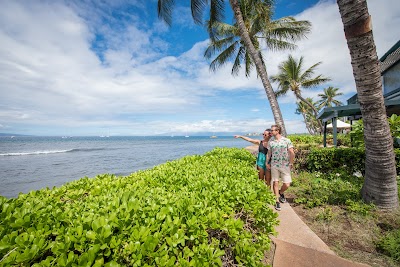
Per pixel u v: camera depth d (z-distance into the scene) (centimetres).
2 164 2197
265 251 307
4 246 137
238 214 233
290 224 395
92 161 2405
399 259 286
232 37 1524
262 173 558
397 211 404
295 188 620
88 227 161
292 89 2759
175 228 168
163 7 1195
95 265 131
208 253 166
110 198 230
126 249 144
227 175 360
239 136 621
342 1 413
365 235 352
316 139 1738
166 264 145
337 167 741
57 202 224
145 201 218
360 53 410
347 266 275
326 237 357
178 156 2919
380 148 420
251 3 1255
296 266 273
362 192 466
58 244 140
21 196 251
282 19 1391
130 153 3453
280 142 494
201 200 226
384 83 1565
